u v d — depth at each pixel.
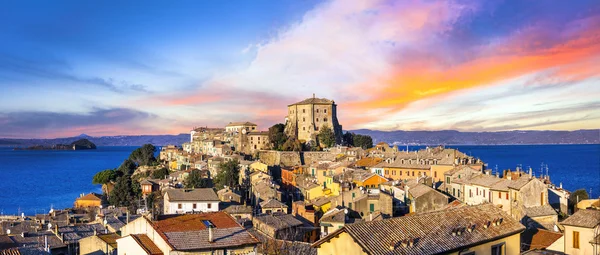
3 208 186.88
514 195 93.12
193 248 51.81
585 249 57.97
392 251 43.25
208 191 127.62
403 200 113.75
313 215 105.06
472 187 111.50
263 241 70.56
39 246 80.44
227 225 58.22
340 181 134.75
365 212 103.62
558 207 103.81
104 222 102.06
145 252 52.31
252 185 162.12
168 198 121.81
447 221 50.34
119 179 179.88
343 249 46.22
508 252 52.00
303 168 195.25
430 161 150.50
